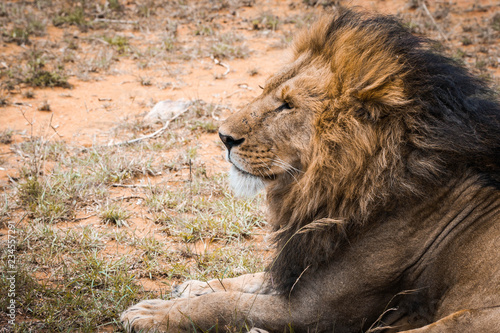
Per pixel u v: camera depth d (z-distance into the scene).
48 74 11.70
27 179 7.57
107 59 12.97
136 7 16.16
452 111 4.53
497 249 4.18
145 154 8.70
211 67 13.00
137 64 12.86
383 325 4.69
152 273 6.04
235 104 11.06
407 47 4.70
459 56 12.96
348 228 4.57
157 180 8.16
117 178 8.00
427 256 4.45
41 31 14.38
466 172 4.46
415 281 4.53
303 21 15.28
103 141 9.31
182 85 11.95
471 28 14.82
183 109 10.50
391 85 4.46
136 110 10.73
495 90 5.42
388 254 4.48
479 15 16.08
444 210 4.44
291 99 4.81
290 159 4.89
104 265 5.96
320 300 4.64
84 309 5.21
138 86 11.92
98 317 5.18
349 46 4.72
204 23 15.48
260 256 6.39
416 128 4.42
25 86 11.59
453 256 4.35
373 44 4.68
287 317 4.69
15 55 12.94
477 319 3.96
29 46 13.53
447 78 4.62
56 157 8.65
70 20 15.16
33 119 10.05
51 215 6.95
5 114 10.29
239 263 6.16
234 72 12.73
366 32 4.76
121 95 11.44
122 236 6.59
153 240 6.48
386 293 4.59
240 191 5.26
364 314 4.64
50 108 10.65
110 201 7.43
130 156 8.66
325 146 4.59
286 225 5.06
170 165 8.48
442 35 14.34
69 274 5.78
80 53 13.40
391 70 4.49
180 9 16.17
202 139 9.58
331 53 4.85
